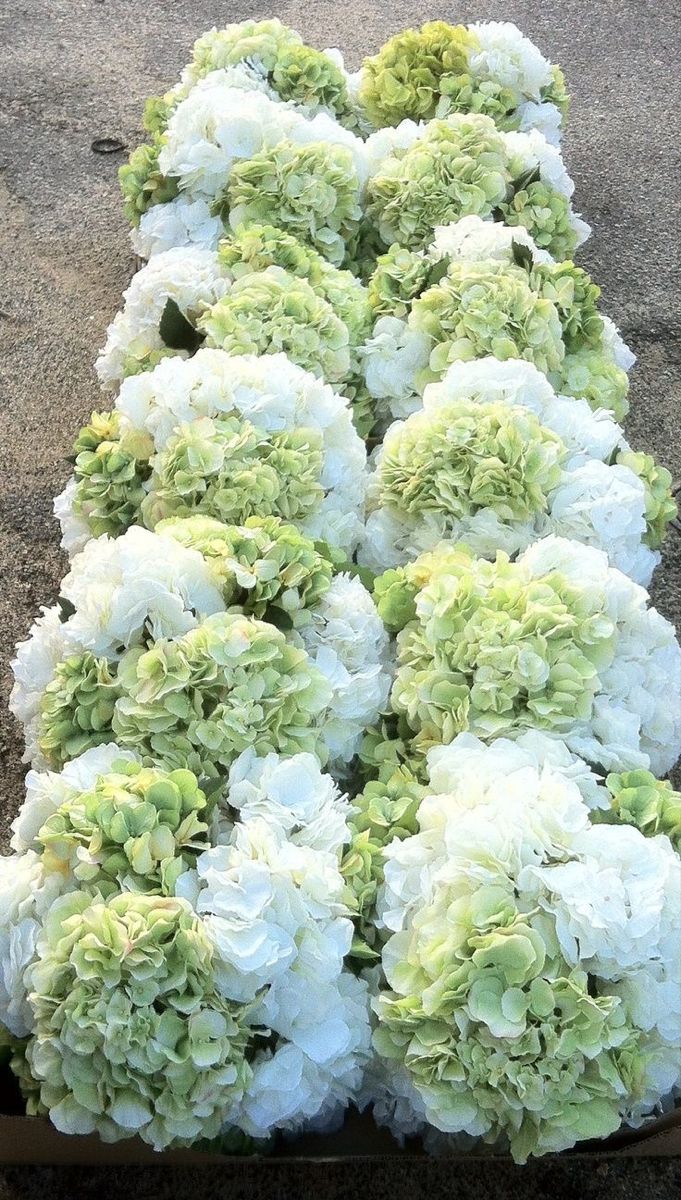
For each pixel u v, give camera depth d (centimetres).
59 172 335
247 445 151
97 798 114
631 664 140
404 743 142
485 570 143
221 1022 105
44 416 260
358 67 380
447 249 197
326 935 113
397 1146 126
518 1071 105
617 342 213
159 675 126
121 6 420
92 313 287
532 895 110
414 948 113
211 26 409
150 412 159
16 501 240
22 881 119
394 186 214
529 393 168
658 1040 113
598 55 398
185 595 131
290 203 205
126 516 162
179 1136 110
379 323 191
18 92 369
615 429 172
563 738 133
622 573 155
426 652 139
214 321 176
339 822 121
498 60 246
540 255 203
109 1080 104
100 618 130
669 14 423
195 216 217
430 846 120
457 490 157
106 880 113
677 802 125
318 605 141
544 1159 137
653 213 327
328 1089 115
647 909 108
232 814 127
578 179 339
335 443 166
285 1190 148
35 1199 147
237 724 124
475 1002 105
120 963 102
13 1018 116
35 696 147
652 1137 126
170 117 263
